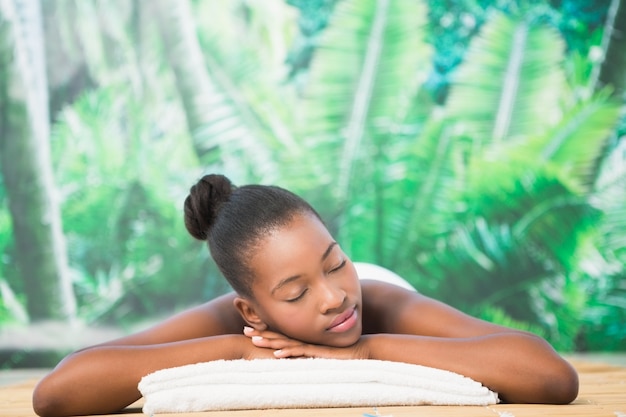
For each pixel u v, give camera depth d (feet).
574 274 15.39
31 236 15.34
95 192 15.57
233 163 15.72
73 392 4.08
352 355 4.30
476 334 4.47
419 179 15.65
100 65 15.66
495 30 15.64
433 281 15.51
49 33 15.57
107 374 4.10
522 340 4.09
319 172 15.70
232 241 4.42
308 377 3.97
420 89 15.70
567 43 15.61
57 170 15.51
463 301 15.48
